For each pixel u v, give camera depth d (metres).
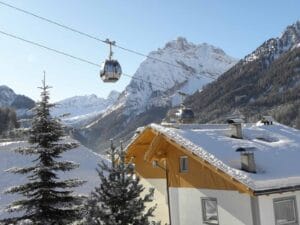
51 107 16.95
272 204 19.50
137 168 27.61
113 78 16.75
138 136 25.62
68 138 18.58
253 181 18.53
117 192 13.93
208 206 21.92
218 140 22.78
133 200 14.12
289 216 20.03
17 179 28.14
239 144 22.62
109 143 14.95
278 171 20.16
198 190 22.36
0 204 25.09
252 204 19.27
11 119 102.06
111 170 14.36
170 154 24.39
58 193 16.81
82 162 31.34
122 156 14.66
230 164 20.09
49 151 16.36
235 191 20.16
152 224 14.77
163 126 24.78
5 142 31.55
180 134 22.73
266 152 22.17
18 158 30.16
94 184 29.19
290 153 22.72
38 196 16.56
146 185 26.81
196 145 21.41
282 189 18.88
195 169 22.61
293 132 26.89
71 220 16.45
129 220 13.83
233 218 20.22
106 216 13.71
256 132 25.81
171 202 24.11
